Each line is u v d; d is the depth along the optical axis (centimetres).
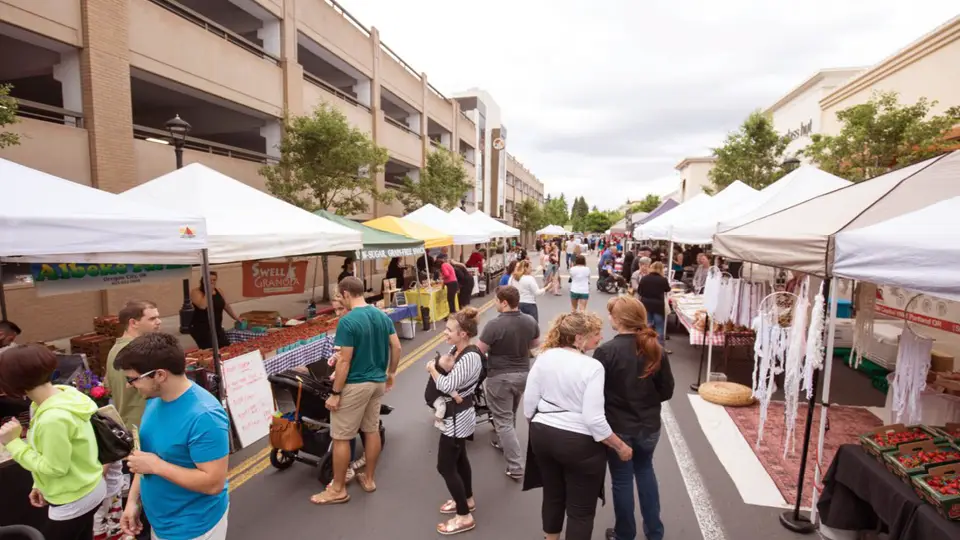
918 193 392
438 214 1492
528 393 311
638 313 323
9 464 304
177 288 1275
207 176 615
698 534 364
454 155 2880
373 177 1848
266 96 1573
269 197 669
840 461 349
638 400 317
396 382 745
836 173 1339
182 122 841
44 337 984
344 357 388
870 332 679
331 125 1359
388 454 500
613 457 329
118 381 369
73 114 1031
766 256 450
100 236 365
